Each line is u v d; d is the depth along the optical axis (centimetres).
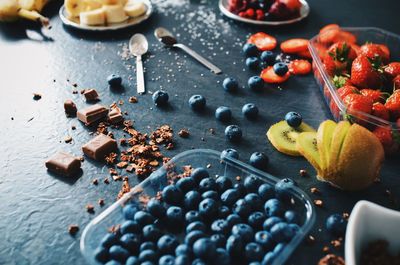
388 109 54
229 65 68
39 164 51
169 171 48
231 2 78
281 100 61
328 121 50
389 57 67
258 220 43
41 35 73
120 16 75
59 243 43
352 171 46
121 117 57
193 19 78
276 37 74
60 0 82
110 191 48
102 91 62
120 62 68
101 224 43
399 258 41
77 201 47
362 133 46
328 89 58
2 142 54
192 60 69
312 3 84
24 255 42
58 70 66
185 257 39
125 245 41
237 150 53
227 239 42
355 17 80
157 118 58
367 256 41
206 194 45
